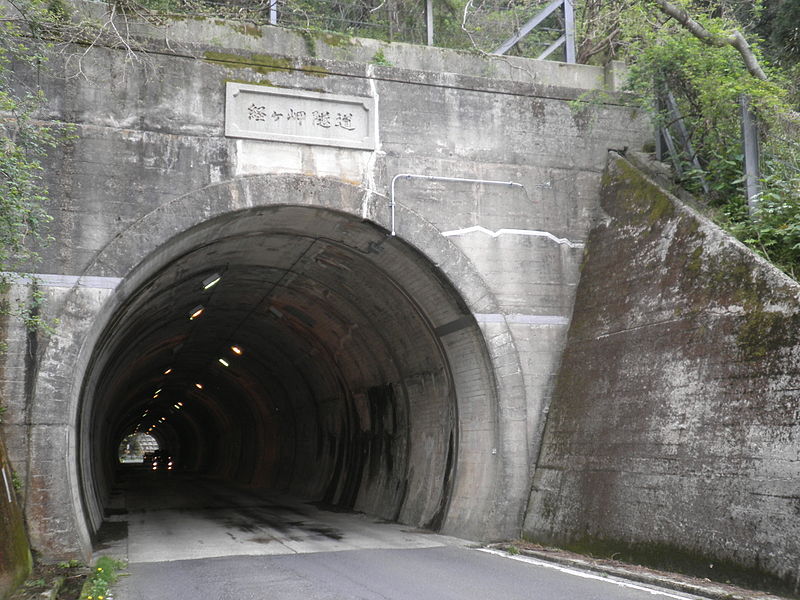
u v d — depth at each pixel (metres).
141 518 17.56
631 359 10.83
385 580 8.68
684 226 10.68
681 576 8.42
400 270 13.05
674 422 9.51
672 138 13.94
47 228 10.34
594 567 9.20
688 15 12.62
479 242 12.60
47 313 10.08
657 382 10.09
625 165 12.81
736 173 12.66
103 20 11.46
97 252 10.51
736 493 8.20
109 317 10.83
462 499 12.82
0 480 8.45
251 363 26.16
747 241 10.78
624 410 10.55
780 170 11.98
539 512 11.56
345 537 13.23
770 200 11.36
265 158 11.59
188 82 11.38
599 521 10.24
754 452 8.12
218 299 17.88
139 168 10.91
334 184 11.80
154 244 10.72
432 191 12.45
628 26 14.07
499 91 13.09
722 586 7.77
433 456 14.53
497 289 12.60
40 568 9.14
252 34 12.84
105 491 24.92
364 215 11.90
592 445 10.99
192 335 22.72
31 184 8.84
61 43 10.75
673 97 13.52
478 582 8.44
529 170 13.06
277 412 28.81
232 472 39.50
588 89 13.90
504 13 18.45
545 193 13.09
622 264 11.85
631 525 9.63
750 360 8.57
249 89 11.61
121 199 10.75
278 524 15.83
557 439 11.86
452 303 12.66
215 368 30.22
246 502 22.61
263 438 32.72
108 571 9.12
